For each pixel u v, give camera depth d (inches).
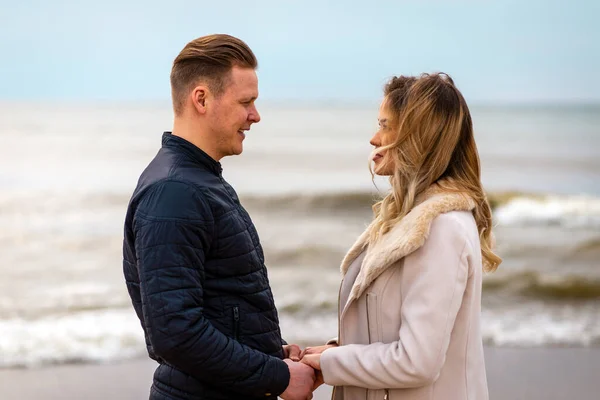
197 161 87.5
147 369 233.5
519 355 248.2
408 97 87.6
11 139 1537.9
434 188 87.3
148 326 81.7
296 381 88.5
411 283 84.0
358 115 2758.4
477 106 3821.4
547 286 357.7
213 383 84.7
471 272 84.2
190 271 81.8
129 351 253.1
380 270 85.7
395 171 89.0
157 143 1430.9
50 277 395.5
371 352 85.3
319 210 655.1
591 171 1096.8
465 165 89.0
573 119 2551.7
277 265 432.5
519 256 466.9
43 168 1042.7
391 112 89.7
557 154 1322.6
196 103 87.4
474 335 87.0
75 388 214.8
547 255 468.4
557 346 259.8
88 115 2564.0
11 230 545.0
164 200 82.6
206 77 86.9
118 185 832.3
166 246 81.0
